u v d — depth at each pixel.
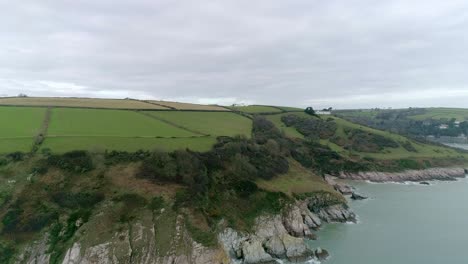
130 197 59.38
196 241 54.50
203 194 65.06
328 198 79.38
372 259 57.66
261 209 68.56
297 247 59.34
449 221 76.06
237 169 75.50
